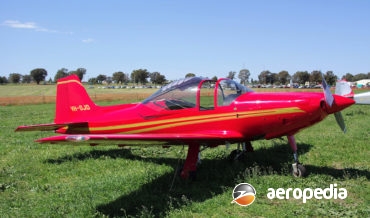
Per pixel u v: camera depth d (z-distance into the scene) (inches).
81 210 168.1
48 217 162.4
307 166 245.8
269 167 233.8
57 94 303.0
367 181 207.2
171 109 233.6
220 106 219.6
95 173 241.3
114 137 179.3
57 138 180.1
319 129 435.8
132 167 253.9
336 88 239.0
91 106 290.0
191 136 201.9
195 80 230.2
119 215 164.9
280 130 214.4
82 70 7337.6
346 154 281.0
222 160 265.7
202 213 166.1
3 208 176.4
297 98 205.2
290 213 161.0
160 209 171.3
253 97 218.2
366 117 588.7
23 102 1454.2
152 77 6579.7
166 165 257.8
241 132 218.1
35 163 269.0
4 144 355.9
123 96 1930.4
